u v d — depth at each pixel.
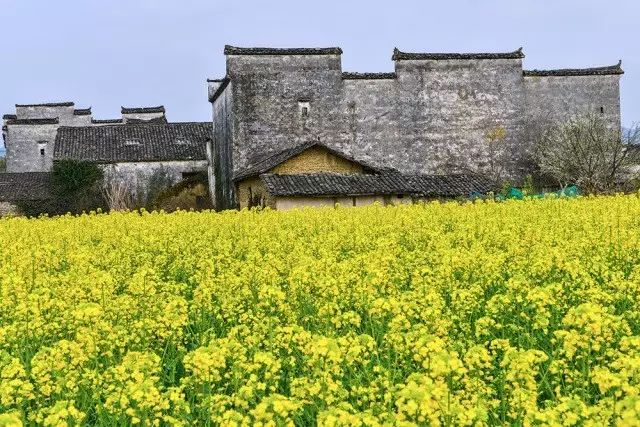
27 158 63.72
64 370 6.09
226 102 42.25
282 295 8.05
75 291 8.76
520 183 42.88
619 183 39.00
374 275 8.63
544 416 4.61
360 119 41.66
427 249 13.10
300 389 5.39
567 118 43.72
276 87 40.84
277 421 4.74
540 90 43.69
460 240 13.80
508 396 5.77
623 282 8.63
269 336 6.99
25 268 10.78
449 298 9.19
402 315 6.62
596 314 5.86
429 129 42.44
